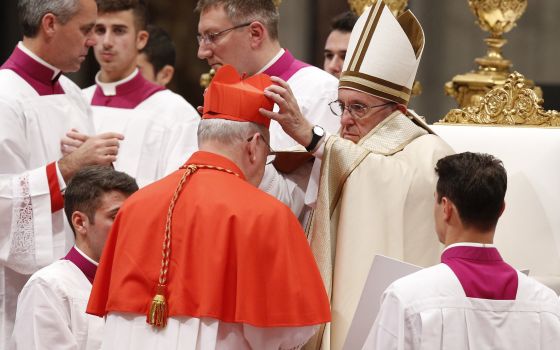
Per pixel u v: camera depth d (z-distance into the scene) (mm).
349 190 13359
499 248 15180
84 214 14070
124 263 11672
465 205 11195
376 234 13258
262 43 16781
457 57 30125
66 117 18156
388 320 10914
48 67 17938
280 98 12562
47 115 17859
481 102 16656
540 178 15289
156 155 21297
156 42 25500
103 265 12086
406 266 11914
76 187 14125
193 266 11367
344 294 13102
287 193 14070
